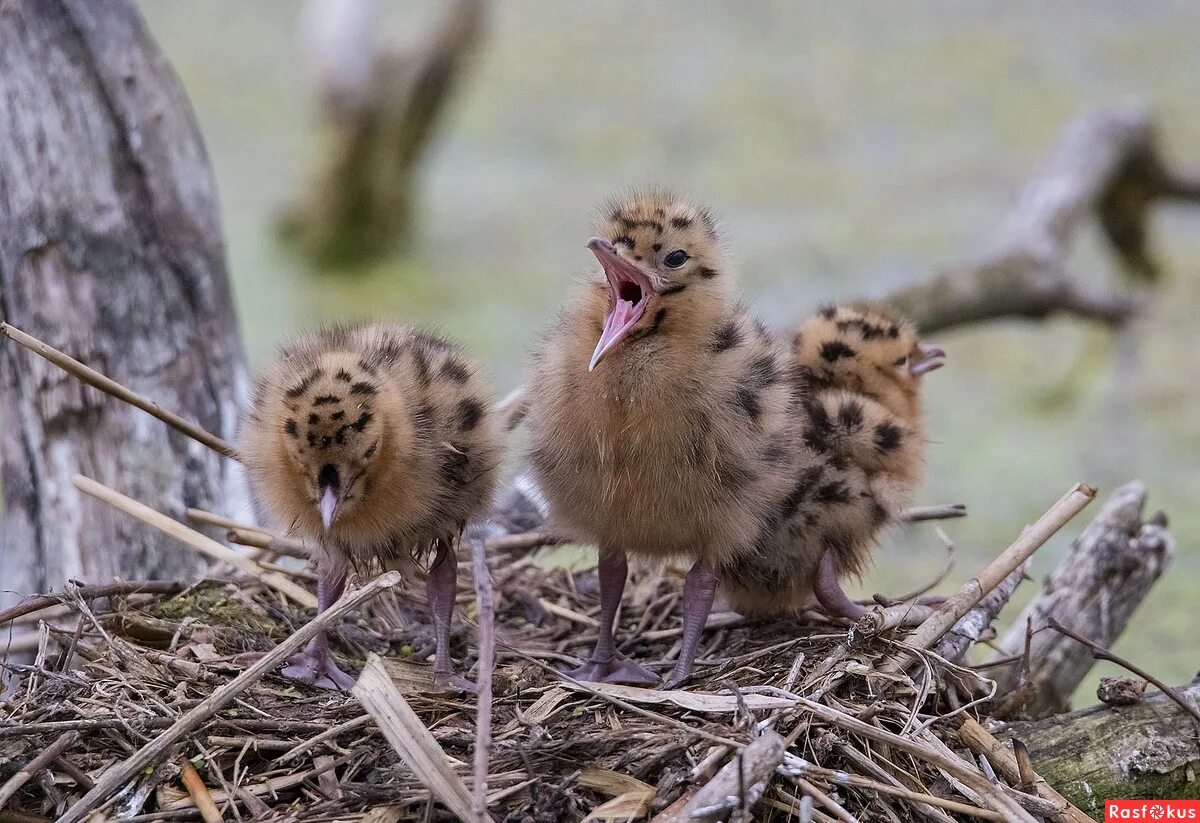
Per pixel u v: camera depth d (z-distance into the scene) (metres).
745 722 7.54
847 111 29.64
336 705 8.18
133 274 11.03
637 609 10.43
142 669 8.33
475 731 7.76
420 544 9.17
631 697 8.05
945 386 20.39
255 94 32.94
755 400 8.88
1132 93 29.08
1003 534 15.97
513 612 10.37
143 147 11.13
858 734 7.68
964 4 35.34
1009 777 7.85
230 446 9.66
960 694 8.63
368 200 25.48
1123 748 8.27
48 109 10.83
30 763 7.23
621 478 8.80
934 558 15.52
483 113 30.69
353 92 25.16
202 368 11.30
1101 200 20.94
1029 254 17.00
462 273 24.50
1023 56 31.38
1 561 12.01
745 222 24.53
